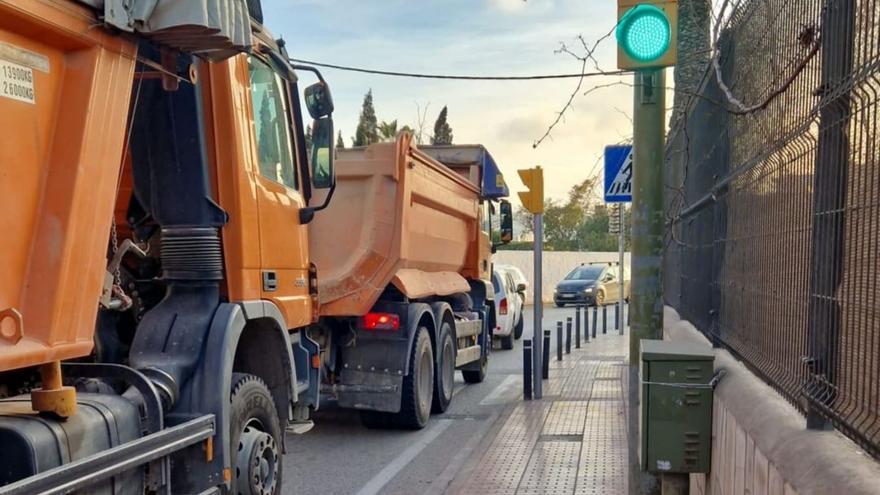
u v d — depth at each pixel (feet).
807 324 10.44
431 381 32.65
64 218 10.50
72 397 10.99
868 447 8.11
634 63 15.98
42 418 10.71
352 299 28.81
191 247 15.84
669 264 33.30
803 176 10.77
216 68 16.31
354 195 29.86
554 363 48.01
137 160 16.15
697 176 22.50
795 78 11.29
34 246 10.22
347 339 29.73
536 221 35.96
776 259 12.28
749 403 12.23
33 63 10.19
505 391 40.75
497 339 62.85
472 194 43.42
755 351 13.79
